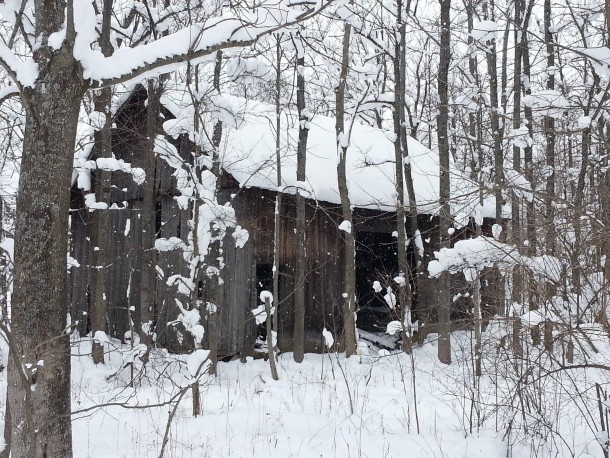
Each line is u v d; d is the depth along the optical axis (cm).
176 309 1425
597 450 699
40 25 477
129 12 1252
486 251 739
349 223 1366
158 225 1577
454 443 729
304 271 1366
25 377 383
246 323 1361
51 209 462
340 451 703
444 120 1291
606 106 686
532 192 605
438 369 1199
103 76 479
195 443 728
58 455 448
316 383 1113
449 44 1335
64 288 470
